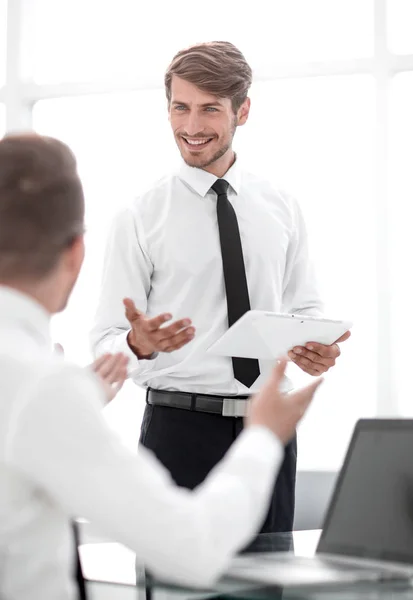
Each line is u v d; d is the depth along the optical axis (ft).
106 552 7.91
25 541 4.72
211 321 11.69
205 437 11.24
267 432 5.17
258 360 11.25
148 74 20.42
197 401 11.27
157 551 4.47
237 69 11.66
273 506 11.09
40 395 4.46
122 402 20.03
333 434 19.30
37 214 4.95
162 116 20.58
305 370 11.05
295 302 12.53
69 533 5.05
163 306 11.86
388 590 5.78
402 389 19.12
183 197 12.05
